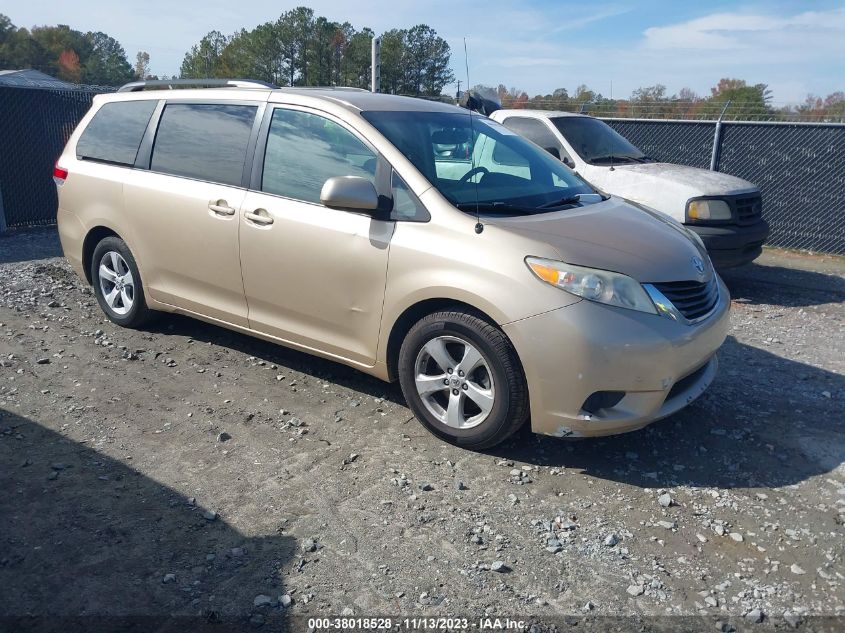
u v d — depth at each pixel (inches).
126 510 131.6
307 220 170.1
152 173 206.1
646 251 152.1
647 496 142.4
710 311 158.7
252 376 195.3
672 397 153.5
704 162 452.1
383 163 163.9
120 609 107.0
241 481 143.0
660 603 112.4
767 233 304.5
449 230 152.2
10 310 243.3
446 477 146.9
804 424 175.8
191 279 199.6
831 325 265.9
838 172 405.1
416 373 159.9
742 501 141.6
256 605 108.7
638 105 545.6
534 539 127.5
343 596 111.5
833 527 133.4
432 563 120.1
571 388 140.6
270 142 182.7
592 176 315.3
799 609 111.8
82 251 229.9
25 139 406.6
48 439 156.6
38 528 125.1
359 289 163.8
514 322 141.7
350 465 150.5
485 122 198.7
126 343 216.7
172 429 163.8
